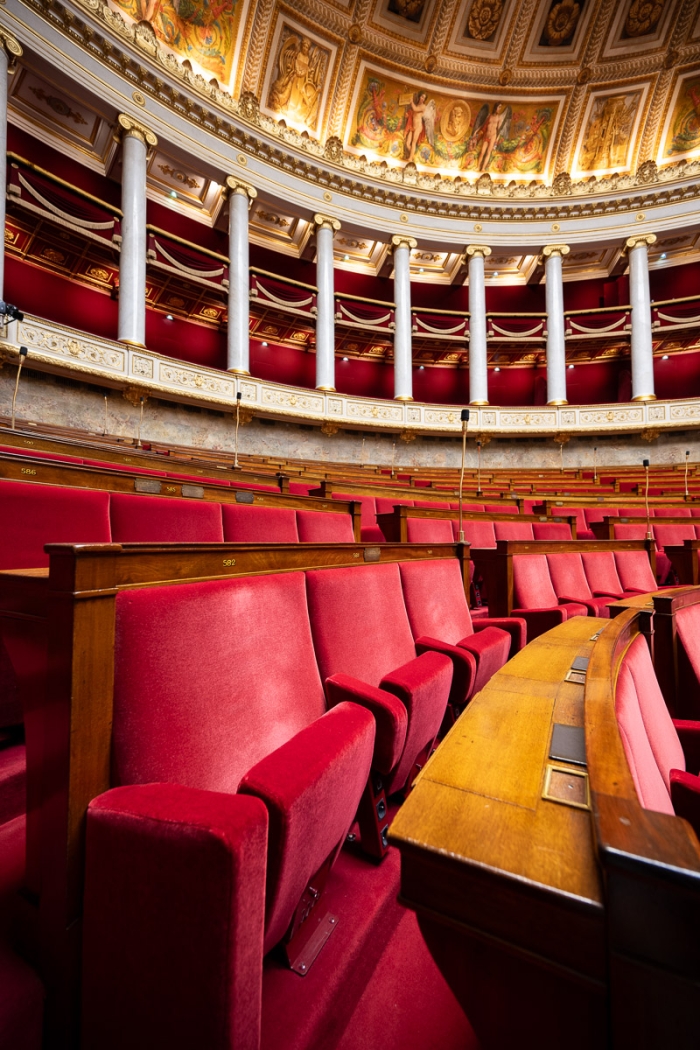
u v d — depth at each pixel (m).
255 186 5.13
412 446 5.96
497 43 5.52
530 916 0.23
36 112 4.43
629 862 0.20
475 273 5.93
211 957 0.29
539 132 6.02
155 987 0.32
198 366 4.57
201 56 4.87
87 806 0.37
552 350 5.88
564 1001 0.23
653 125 5.82
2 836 0.53
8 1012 0.34
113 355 4.04
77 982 0.36
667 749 0.57
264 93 5.21
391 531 1.74
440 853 0.25
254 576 0.61
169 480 1.24
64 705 0.36
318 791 0.40
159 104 4.50
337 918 0.54
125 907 0.32
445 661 0.76
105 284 5.02
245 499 1.45
